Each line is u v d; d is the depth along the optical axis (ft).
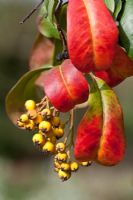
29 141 14.58
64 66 2.19
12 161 14.35
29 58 2.80
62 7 2.41
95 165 14.51
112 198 12.23
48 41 2.76
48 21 2.53
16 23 15.65
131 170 14.69
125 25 2.19
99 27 2.06
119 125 2.22
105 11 2.08
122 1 2.20
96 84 2.25
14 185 9.80
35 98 2.61
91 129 2.20
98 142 2.20
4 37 15.42
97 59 2.06
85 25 2.06
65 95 2.16
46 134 2.27
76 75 2.16
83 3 2.09
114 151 2.21
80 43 2.06
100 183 13.35
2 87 14.46
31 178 11.64
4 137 14.19
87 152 2.20
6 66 14.97
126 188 13.05
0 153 14.23
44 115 2.25
